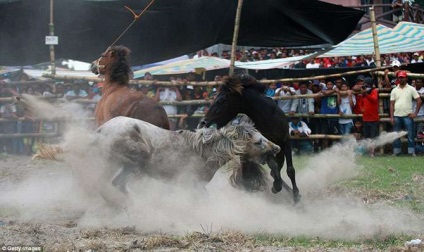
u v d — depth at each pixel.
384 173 13.65
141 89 19.11
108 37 19.39
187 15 18.52
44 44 19.64
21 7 17.89
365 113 17.88
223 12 18.42
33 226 8.21
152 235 7.67
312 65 24.16
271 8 18.25
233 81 9.59
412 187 11.78
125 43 19.64
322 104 18.55
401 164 15.26
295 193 9.77
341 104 18.38
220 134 8.80
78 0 17.78
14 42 19.41
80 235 7.67
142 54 20.36
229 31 19.38
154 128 8.76
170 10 18.31
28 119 19.23
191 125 19.06
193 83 18.81
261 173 9.55
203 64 22.25
